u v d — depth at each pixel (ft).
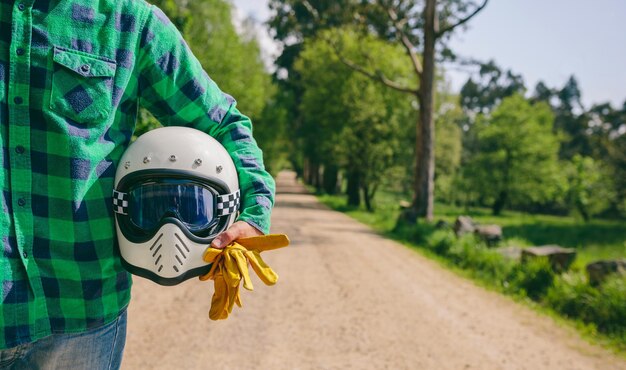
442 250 42.88
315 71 117.50
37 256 3.53
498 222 136.67
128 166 3.84
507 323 21.35
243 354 15.16
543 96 331.57
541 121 183.73
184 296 20.83
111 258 3.89
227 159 4.16
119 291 4.00
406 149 112.57
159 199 3.82
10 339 3.43
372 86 107.86
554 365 16.61
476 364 16.11
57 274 3.62
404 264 35.68
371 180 110.01
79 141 3.59
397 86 76.28
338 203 126.93
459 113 133.69
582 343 19.20
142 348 14.89
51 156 3.53
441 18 78.79
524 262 31.60
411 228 55.31
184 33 22.82
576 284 25.00
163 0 21.12
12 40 3.41
